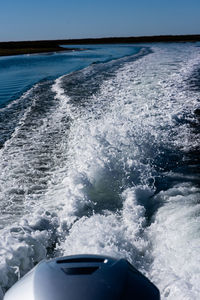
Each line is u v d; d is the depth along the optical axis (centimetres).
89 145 653
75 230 404
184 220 407
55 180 577
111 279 197
